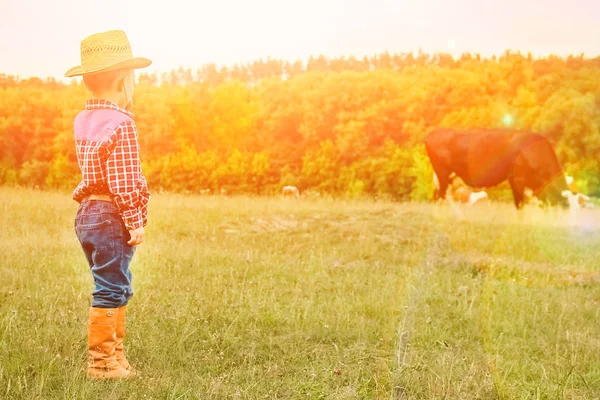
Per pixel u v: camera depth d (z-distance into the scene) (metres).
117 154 3.36
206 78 59.09
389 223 10.35
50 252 7.18
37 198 13.75
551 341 3.97
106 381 3.32
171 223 10.23
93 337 3.40
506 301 4.16
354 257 7.77
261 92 53.44
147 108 49.44
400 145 41.94
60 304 4.72
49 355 3.53
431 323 4.33
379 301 5.04
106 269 3.42
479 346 3.95
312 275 6.29
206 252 7.39
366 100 47.91
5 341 3.75
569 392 3.15
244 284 5.71
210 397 3.15
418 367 3.47
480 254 6.68
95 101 3.52
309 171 45.25
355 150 44.16
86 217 3.43
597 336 4.21
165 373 3.45
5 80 44.78
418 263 6.74
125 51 3.58
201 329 4.25
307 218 11.34
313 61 60.81
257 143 53.22
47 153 42.59
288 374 3.58
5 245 7.37
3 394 3.07
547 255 4.85
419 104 41.66
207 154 48.66
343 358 3.82
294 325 4.50
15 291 5.09
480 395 3.14
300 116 51.28
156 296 5.06
